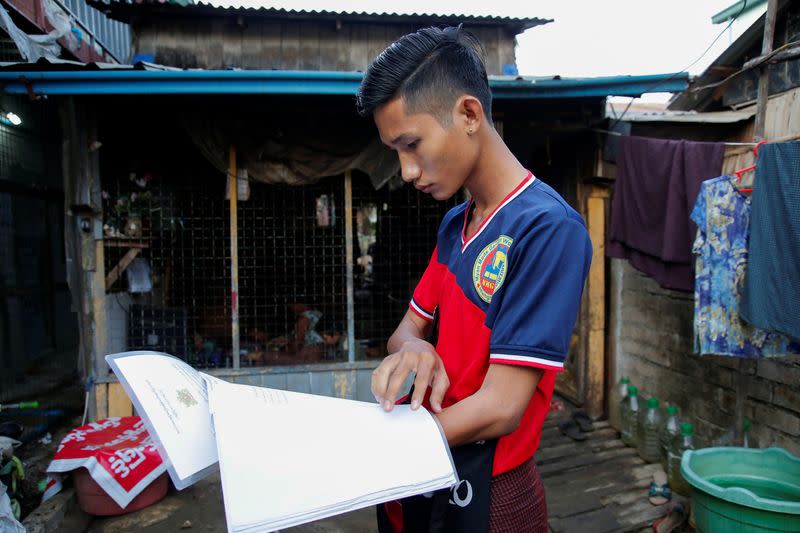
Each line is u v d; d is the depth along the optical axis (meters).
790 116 2.59
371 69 0.72
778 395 2.57
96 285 3.32
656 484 2.91
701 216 2.30
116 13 4.64
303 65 4.93
